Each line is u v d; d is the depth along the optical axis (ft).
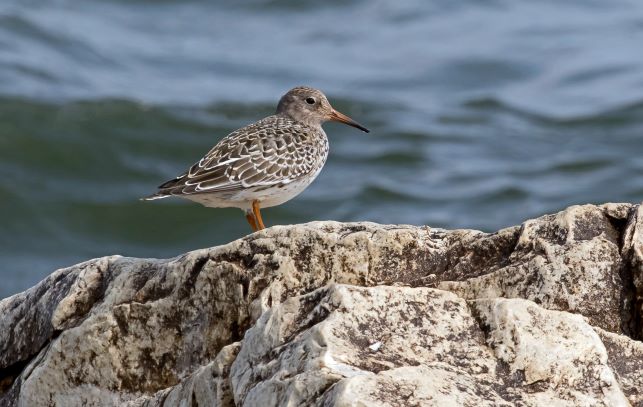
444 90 85.87
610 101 81.51
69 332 26.89
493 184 68.90
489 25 97.71
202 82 84.84
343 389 20.11
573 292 24.57
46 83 78.59
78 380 26.89
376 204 66.59
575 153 73.67
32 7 93.81
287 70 88.99
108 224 64.59
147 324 26.53
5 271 59.77
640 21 97.50
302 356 21.58
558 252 24.94
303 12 102.27
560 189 68.23
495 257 25.76
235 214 65.51
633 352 22.89
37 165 68.64
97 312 26.84
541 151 74.54
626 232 25.14
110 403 26.50
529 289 24.79
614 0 103.35
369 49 93.81
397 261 25.67
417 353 21.99
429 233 26.53
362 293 22.72
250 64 89.45
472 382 21.36
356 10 102.27
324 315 22.59
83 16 95.81
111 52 88.74
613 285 24.64
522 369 21.97
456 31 96.89
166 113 75.15
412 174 71.15
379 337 22.09
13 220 63.87
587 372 22.00
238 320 25.68
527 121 79.46
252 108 78.54
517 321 22.52
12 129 70.64
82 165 69.26
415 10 101.76
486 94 84.17
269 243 25.94
